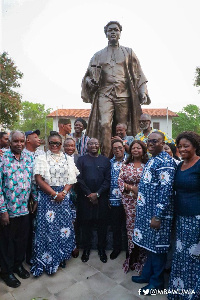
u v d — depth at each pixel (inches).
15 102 733.3
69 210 132.7
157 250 104.6
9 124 764.6
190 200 95.3
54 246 123.3
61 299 103.5
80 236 154.3
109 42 201.0
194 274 94.1
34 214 130.1
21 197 116.7
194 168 95.5
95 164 139.6
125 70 199.3
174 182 101.1
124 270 124.5
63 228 128.6
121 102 198.1
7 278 114.5
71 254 142.5
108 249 151.6
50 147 129.3
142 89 202.1
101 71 198.5
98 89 201.5
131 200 125.3
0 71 705.6
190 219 95.2
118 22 197.3
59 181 125.0
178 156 153.3
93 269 127.9
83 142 179.3
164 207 99.6
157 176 105.1
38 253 121.3
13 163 115.6
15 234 118.6
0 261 115.7
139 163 128.7
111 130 199.9
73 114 1112.8
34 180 125.1
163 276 111.3
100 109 199.5
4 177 113.9
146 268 115.0
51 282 116.3
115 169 139.2
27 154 124.7
